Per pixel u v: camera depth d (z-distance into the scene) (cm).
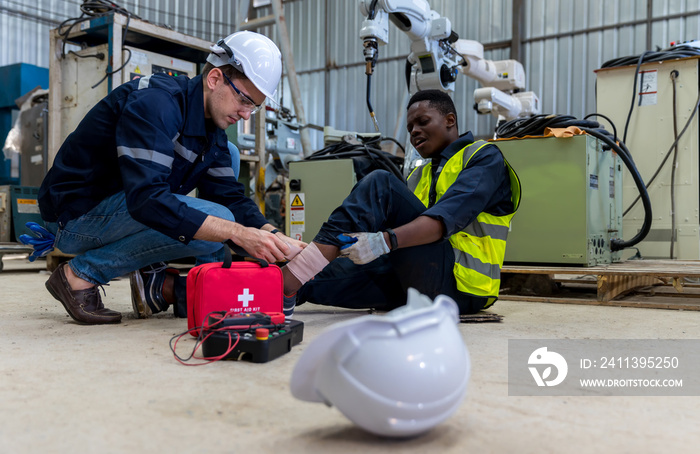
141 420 85
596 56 715
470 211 157
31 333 156
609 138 277
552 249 262
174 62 360
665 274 227
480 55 460
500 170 171
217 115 160
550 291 264
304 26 912
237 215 183
